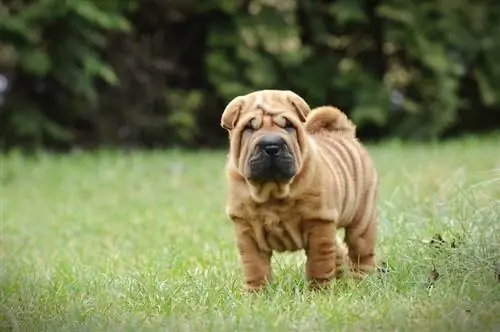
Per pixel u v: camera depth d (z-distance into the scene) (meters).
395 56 28.72
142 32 28.30
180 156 24.86
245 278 9.83
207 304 9.33
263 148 9.07
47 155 24.91
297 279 10.27
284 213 9.48
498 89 29.27
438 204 12.86
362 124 27.98
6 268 11.97
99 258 12.99
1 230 16.19
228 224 15.50
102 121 27.86
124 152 26.38
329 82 28.11
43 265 12.72
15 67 26.34
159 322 8.55
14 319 8.88
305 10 28.16
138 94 28.22
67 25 25.05
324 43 28.36
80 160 24.22
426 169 19.08
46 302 9.78
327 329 8.14
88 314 9.13
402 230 12.01
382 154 23.44
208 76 27.56
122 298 9.89
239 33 27.19
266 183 9.23
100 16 24.52
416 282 9.70
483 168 20.19
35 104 26.58
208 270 11.18
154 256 12.49
